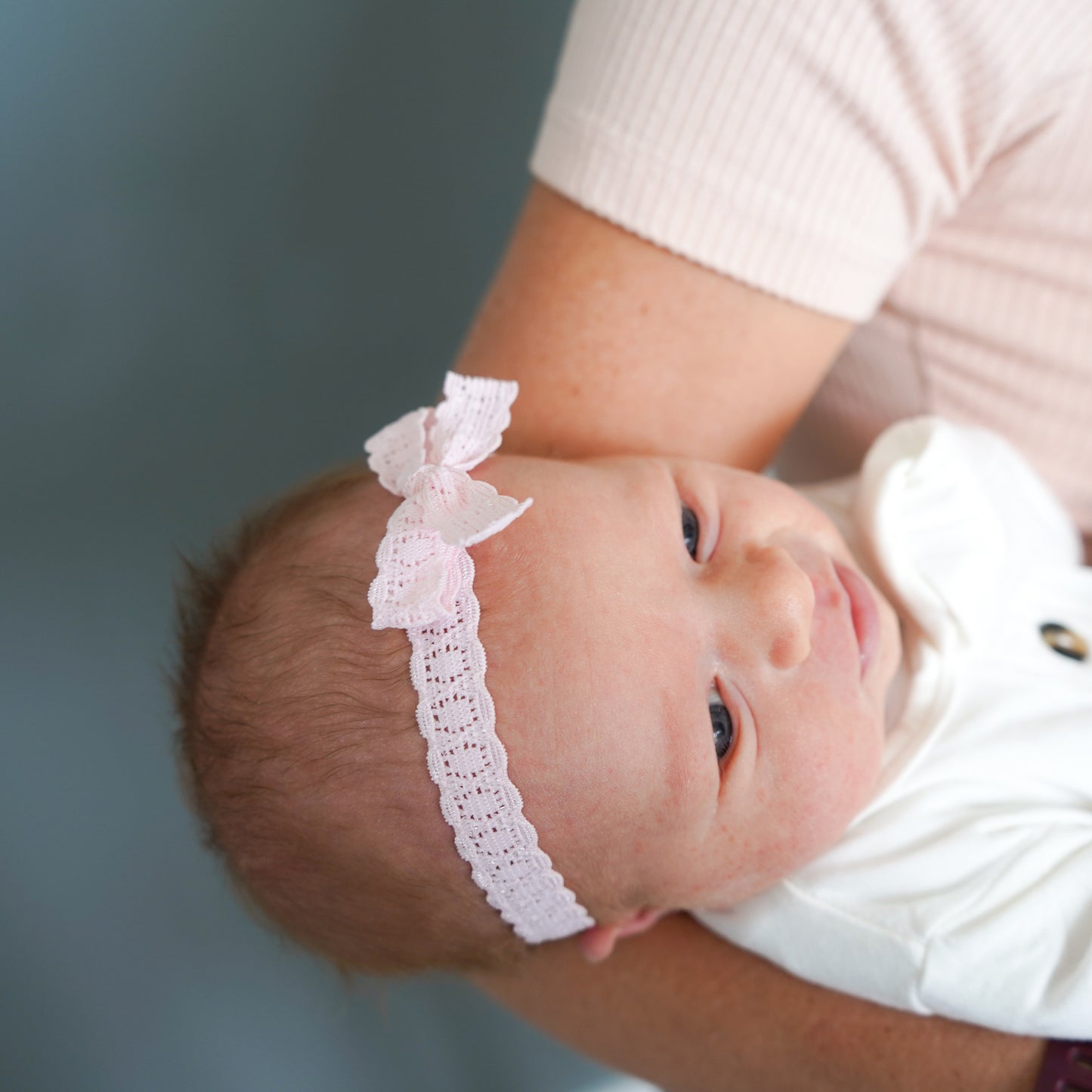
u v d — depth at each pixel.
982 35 0.73
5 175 1.03
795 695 0.84
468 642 0.77
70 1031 1.31
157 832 1.32
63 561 1.20
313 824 0.82
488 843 0.78
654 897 0.88
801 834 0.84
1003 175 0.84
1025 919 0.78
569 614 0.78
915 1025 0.80
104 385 1.16
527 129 1.35
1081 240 0.86
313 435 1.36
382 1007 1.45
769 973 0.88
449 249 1.37
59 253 1.08
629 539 0.83
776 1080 0.84
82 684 1.25
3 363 1.09
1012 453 1.01
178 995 1.37
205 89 1.10
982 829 0.85
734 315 0.83
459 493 0.77
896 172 0.80
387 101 1.22
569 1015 0.97
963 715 0.93
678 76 0.75
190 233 1.16
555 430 0.90
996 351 0.96
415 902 0.84
